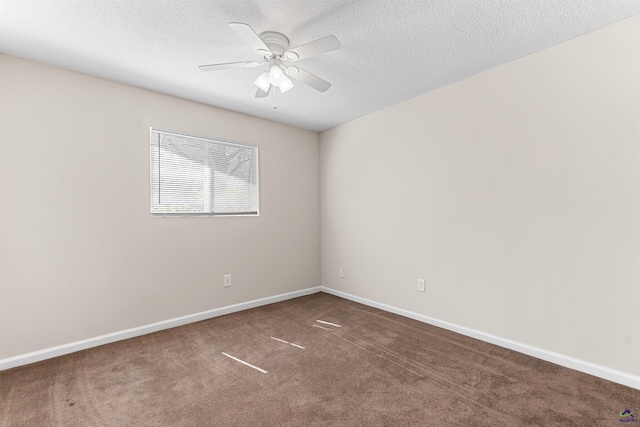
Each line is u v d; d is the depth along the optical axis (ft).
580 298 6.69
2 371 6.91
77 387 6.26
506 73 7.79
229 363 7.27
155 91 9.34
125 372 6.86
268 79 6.79
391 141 10.76
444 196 9.21
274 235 12.32
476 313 8.51
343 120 12.33
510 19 6.03
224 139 10.89
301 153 13.29
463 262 8.78
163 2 5.51
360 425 5.12
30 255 7.37
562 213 6.93
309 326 9.62
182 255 9.89
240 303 11.27
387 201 10.94
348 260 12.60
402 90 9.43
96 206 8.30
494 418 5.22
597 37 6.40
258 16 5.93
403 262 10.44
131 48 7.01
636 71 5.97
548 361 7.12
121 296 8.71
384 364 7.15
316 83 7.07
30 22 6.00
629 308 6.09
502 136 7.90
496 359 7.29
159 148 9.50
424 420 5.21
